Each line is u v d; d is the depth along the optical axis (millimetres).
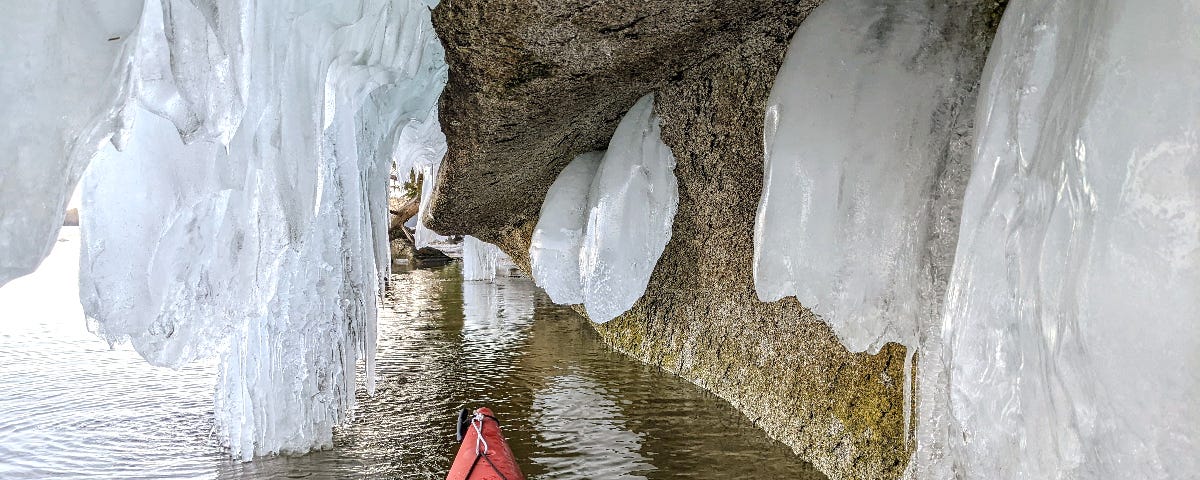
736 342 4895
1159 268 1428
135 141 2588
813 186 2840
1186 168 1405
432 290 12766
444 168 6129
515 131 4844
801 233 2889
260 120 2746
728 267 4895
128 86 1812
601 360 6645
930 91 2619
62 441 4312
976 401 2016
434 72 4773
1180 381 1408
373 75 3754
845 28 2908
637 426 4535
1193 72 1412
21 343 7688
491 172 5820
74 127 1680
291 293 4027
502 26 3422
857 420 3443
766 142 3166
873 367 3330
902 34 2742
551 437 4363
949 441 2227
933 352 2475
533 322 9047
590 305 5234
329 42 3102
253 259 2930
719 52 4133
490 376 5988
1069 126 1702
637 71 4242
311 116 3023
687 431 4434
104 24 1726
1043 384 1746
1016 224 1928
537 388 5562
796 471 3740
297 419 4137
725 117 4383
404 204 17922
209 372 6242
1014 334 1896
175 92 1999
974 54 2568
